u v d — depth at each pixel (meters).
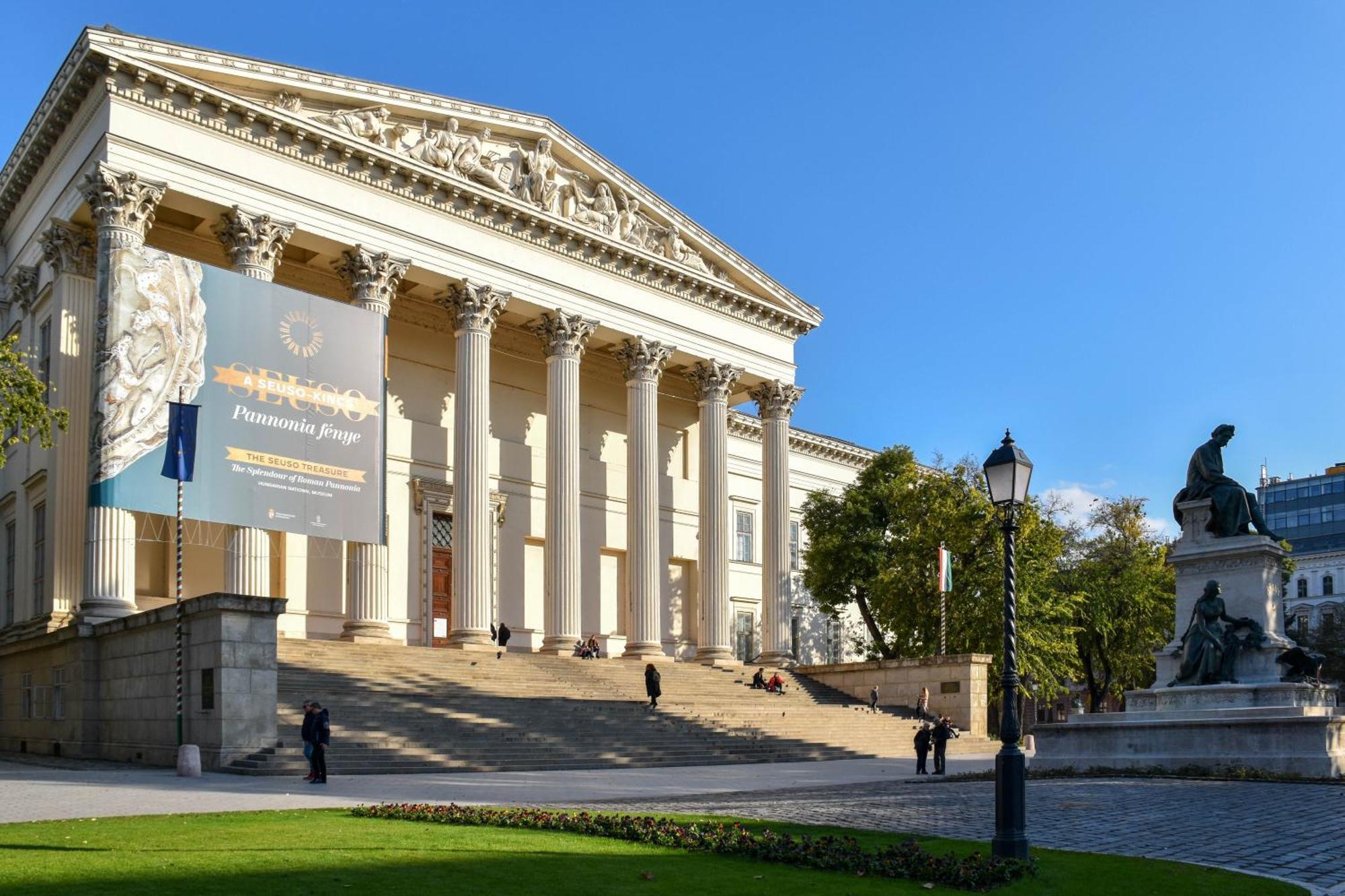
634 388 57.25
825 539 66.00
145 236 41.84
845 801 24.08
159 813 19.05
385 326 46.09
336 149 45.66
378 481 44.78
